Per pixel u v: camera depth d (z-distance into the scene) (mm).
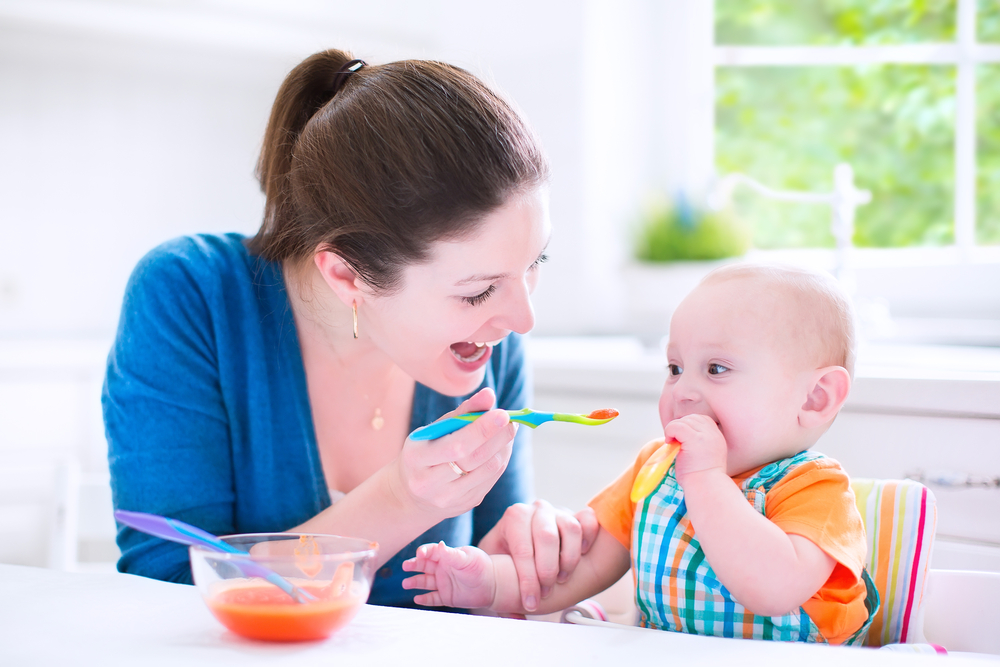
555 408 1920
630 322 2375
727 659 571
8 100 2771
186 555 965
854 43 2338
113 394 1028
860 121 2318
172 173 2967
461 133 879
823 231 2391
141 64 2889
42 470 1342
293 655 585
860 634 906
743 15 2514
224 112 3018
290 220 1032
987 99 2119
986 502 1288
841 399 959
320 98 1069
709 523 855
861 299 2135
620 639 616
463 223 871
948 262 2129
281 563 645
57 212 2842
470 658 576
